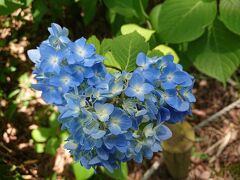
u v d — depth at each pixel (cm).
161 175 51
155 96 26
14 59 51
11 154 47
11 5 41
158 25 43
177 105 26
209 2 42
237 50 44
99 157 26
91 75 26
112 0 45
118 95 26
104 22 56
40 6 47
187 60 48
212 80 56
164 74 26
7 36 51
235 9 42
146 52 31
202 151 52
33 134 45
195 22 42
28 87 51
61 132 45
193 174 51
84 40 27
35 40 52
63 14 54
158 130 27
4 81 50
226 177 51
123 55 31
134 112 25
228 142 53
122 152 26
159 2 54
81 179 40
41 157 49
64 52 26
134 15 45
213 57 44
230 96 56
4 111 49
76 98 25
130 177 51
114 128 25
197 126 54
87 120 25
